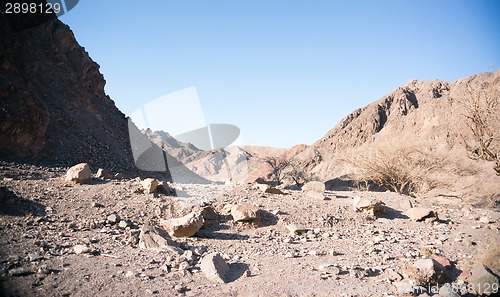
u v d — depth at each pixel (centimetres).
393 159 2494
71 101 2038
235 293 429
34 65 1903
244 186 1082
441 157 2558
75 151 1617
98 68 2683
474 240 730
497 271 489
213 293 424
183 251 575
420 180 2408
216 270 478
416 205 1125
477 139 1903
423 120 8381
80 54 2430
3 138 1247
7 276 398
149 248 572
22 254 467
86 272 443
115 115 2509
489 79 3475
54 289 386
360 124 12319
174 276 469
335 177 4772
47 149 1442
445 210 1077
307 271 518
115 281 428
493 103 1869
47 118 1439
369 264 559
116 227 673
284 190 1155
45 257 470
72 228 619
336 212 945
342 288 451
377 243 712
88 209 734
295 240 727
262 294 425
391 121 11969
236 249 640
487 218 927
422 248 631
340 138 12331
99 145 1845
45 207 698
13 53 1730
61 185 884
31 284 389
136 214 750
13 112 1288
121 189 896
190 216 696
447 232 815
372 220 931
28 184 837
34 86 1825
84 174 941
